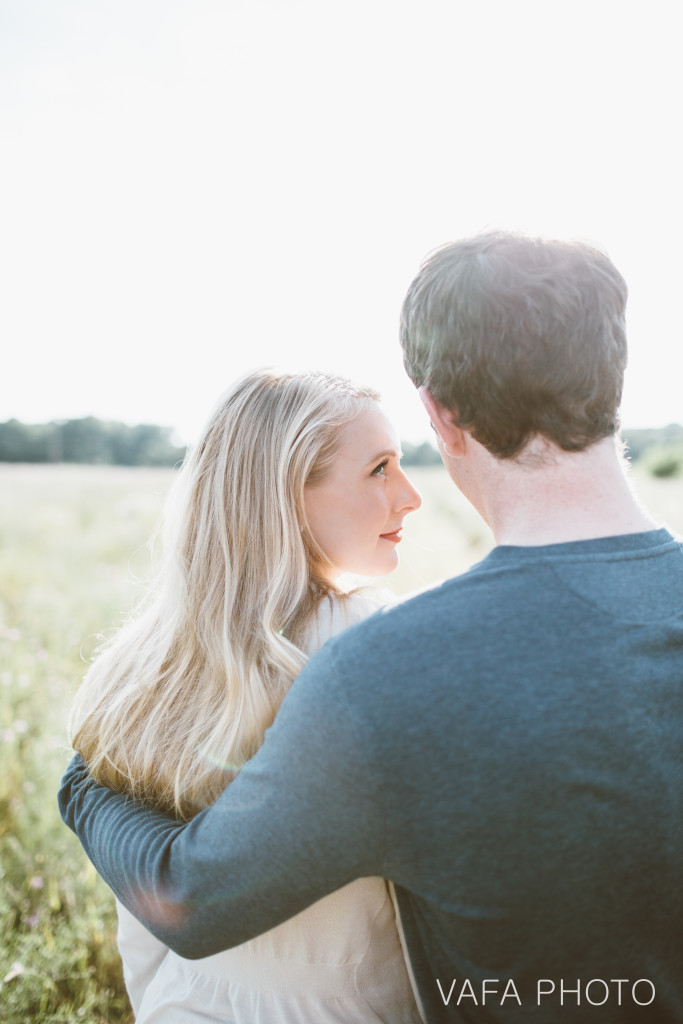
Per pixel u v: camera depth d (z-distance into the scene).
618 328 0.90
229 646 1.19
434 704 0.76
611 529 0.89
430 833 0.76
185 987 1.20
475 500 1.01
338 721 0.77
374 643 0.80
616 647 0.80
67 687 4.21
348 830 0.78
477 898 0.78
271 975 1.12
